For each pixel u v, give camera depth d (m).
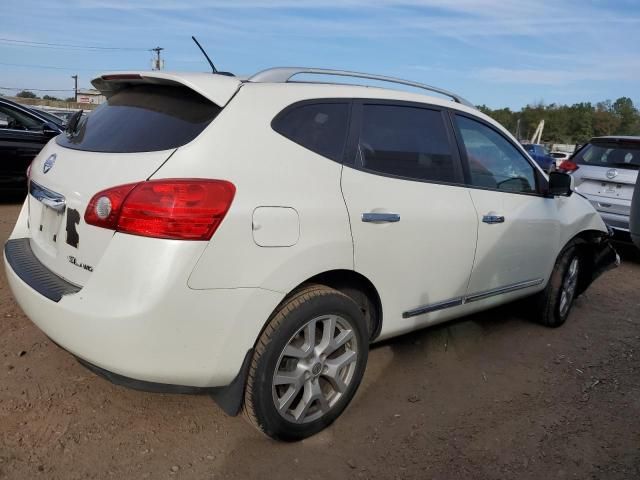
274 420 2.60
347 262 2.75
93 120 2.96
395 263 3.01
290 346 2.59
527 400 3.40
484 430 3.03
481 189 3.62
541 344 4.30
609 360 4.09
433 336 4.24
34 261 2.81
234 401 2.51
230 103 2.51
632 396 3.53
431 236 3.19
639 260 7.61
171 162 2.29
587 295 5.75
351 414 3.09
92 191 2.40
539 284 4.32
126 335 2.20
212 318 2.30
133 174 2.32
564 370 3.86
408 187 3.10
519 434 3.02
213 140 2.38
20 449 2.55
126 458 2.57
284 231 2.46
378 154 3.02
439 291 3.36
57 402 2.93
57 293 2.42
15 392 2.98
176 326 2.23
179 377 2.32
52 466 2.47
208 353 2.33
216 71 2.98
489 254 3.65
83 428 2.75
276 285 2.45
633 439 3.04
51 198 2.69
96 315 2.22
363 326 2.89
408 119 3.26
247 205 2.35
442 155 3.41
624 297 5.75
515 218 3.84
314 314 2.62
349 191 2.78
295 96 2.74
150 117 2.62
